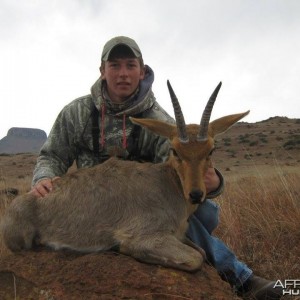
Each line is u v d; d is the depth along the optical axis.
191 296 1.12
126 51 1.52
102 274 1.15
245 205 2.20
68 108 1.60
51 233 1.39
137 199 1.32
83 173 1.43
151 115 1.57
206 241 1.44
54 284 1.16
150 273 1.17
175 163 1.33
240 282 1.43
